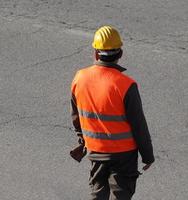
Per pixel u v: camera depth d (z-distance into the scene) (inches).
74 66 1358.3
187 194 908.6
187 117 1130.0
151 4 1704.0
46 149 1035.3
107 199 772.0
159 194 909.8
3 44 1476.4
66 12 1656.0
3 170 973.8
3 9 1683.1
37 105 1188.5
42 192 916.6
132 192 762.2
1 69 1347.2
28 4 1716.3
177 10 1659.7
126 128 731.4
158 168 973.2
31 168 979.3
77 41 1486.2
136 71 1326.3
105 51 727.7
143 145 728.3
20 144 1051.3
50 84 1274.6
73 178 951.6
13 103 1198.3
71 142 1056.2
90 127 743.1
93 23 1584.6
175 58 1386.6
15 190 921.5
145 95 1217.4
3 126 1112.8
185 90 1238.3
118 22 1585.9
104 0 1736.0
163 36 1501.0
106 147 738.8
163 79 1288.1
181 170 968.3
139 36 1502.2
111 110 723.4
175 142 1048.2
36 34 1529.3
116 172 747.4
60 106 1183.6
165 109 1160.8
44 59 1393.9
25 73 1325.0
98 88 727.7
